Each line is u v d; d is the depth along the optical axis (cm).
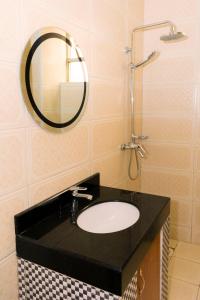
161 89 237
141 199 148
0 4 99
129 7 204
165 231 146
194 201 243
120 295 90
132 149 225
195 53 220
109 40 178
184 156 239
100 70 170
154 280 138
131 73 208
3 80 102
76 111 147
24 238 109
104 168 185
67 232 114
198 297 186
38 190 125
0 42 100
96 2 160
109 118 186
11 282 113
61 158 139
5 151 106
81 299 98
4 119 104
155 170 253
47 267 105
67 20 136
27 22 111
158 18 229
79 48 146
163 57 231
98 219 144
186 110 231
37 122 120
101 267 92
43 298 109
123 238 108
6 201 108
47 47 123
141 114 246
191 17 217
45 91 123
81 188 143
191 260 227
